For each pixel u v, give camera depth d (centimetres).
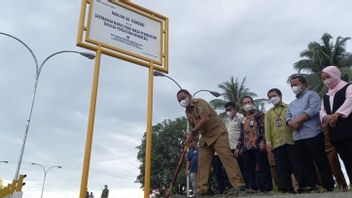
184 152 571
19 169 1550
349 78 2205
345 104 423
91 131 510
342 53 2533
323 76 476
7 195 1235
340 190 424
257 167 582
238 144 622
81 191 476
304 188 462
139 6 641
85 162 490
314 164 480
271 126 535
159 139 3478
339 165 511
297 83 507
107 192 1930
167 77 1709
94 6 582
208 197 510
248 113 620
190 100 564
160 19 667
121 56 589
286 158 509
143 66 618
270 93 555
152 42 639
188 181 1438
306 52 2612
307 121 467
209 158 547
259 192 489
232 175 510
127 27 612
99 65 556
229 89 3022
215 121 544
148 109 594
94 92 534
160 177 3231
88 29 563
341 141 426
